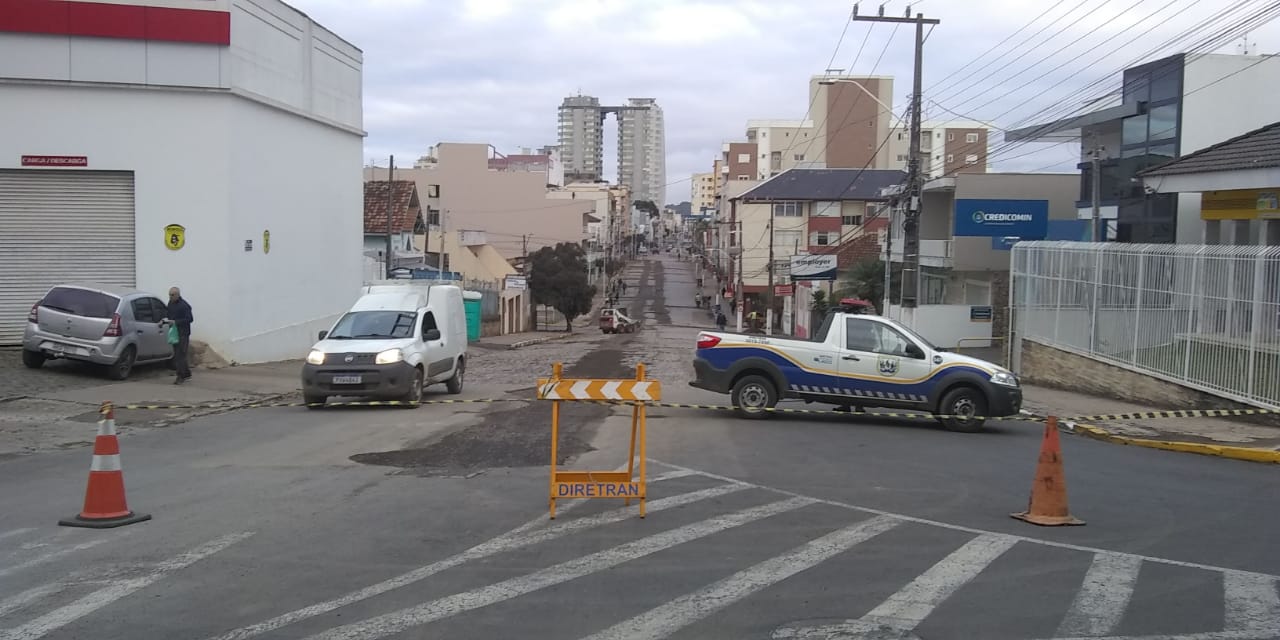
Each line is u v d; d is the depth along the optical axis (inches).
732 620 235.9
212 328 853.8
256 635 222.7
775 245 3134.8
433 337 731.4
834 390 629.9
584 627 229.9
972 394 618.8
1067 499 384.2
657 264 6033.5
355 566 279.4
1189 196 1180.5
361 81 1232.8
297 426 568.7
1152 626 235.3
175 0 829.8
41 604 243.4
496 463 453.4
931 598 255.3
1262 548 317.1
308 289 1063.0
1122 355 824.9
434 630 226.8
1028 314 1028.5
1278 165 776.9
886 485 416.5
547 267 2802.7
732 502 374.3
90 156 820.6
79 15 809.5
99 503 329.4
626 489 346.0
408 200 2103.8
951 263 1562.5
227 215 852.6
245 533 315.6
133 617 234.1
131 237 836.6
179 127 839.7
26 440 506.6
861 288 2000.5
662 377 978.7
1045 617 240.8
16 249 813.9
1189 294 730.2
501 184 3484.3
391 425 573.9
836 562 289.4
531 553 295.7
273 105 948.6
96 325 713.0
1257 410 649.0
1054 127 1427.2
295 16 1011.3
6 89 803.4
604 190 5196.9
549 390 342.6
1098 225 1258.6
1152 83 1255.5
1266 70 1204.5
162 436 528.4
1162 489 427.8
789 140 4318.4
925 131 3639.3
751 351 637.3
